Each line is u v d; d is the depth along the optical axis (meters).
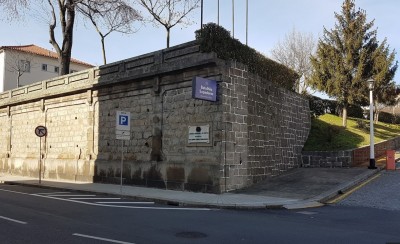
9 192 18.25
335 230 9.19
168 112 18.61
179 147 17.92
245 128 17.72
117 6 33.09
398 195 14.77
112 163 21.38
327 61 28.83
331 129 26.80
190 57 17.42
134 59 20.38
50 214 11.38
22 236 8.32
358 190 16.08
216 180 16.16
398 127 35.94
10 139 31.84
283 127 22.16
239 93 17.48
